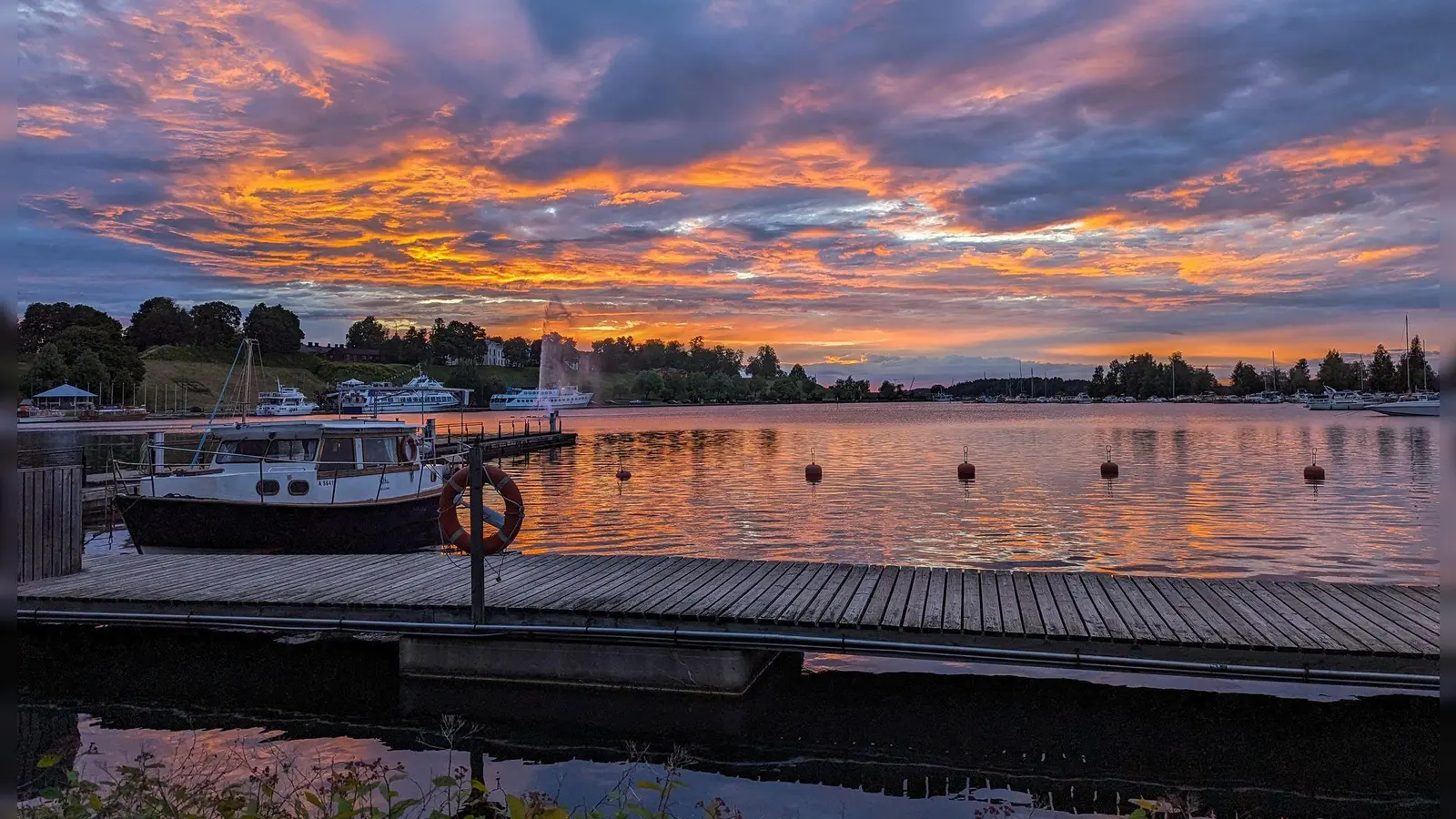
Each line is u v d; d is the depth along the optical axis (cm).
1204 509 2272
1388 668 729
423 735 778
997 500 2480
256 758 723
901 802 646
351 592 983
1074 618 846
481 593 891
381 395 12306
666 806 632
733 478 3206
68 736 778
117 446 5081
